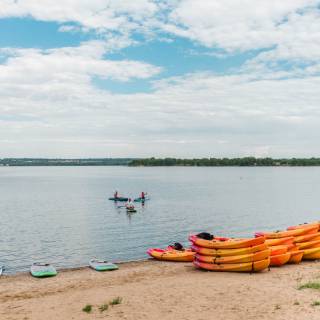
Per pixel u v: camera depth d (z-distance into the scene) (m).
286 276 18.19
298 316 12.18
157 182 148.25
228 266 19.70
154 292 15.86
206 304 13.94
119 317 12.92
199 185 129.25
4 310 14.36
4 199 83.25
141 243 36.00
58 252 32.25
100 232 41.97
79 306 14.38
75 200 80.38
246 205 70.06
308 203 74.06
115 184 136.75
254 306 13.48
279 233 22.80
